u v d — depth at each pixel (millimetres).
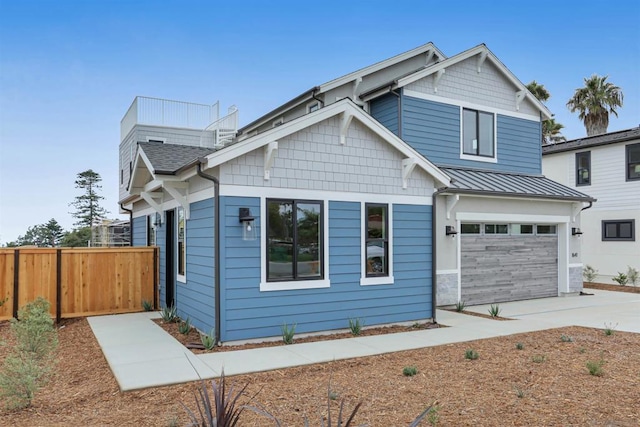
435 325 9578
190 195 9055
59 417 4660
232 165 7672
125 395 5254
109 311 10766
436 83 13359
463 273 12461
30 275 10062
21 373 5086
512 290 13477
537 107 15617
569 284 14555
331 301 8586
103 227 26828
